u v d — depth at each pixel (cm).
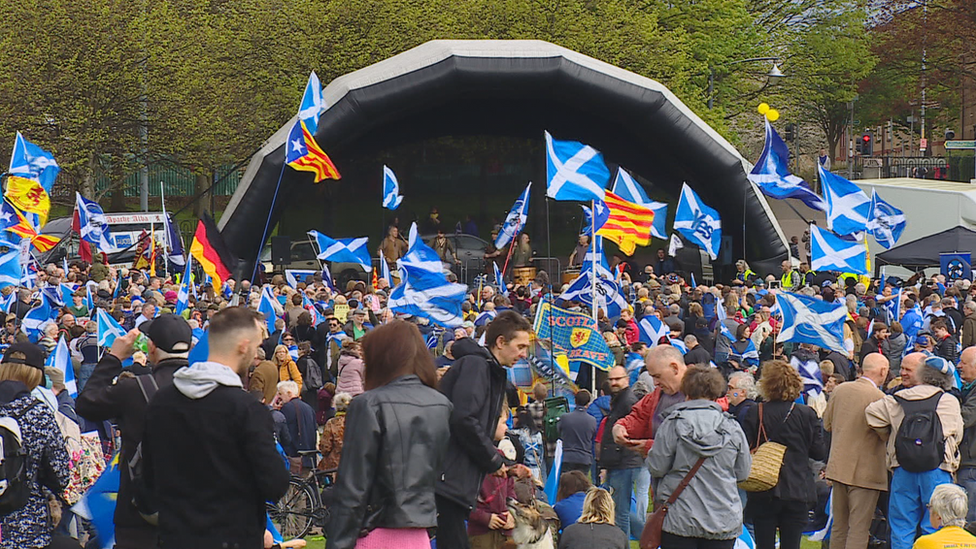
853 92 6012
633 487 1046
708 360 1034
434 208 3869
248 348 584
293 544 658
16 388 756
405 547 562
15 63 3862
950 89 6244
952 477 940
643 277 3064
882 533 1066
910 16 5947
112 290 2394
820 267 2127
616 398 1046
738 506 760
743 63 5297
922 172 6538
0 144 3938
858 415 960
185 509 561
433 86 3403
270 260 3591
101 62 3928
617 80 3459
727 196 3550
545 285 2320
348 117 3372
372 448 560
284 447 1266
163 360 651
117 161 4297
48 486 758
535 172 3888
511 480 865
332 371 1814
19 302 1950
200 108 4197
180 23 4153
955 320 2162
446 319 1595
